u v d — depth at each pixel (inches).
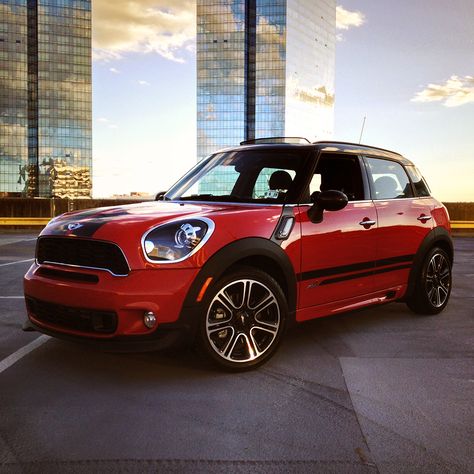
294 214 146.2
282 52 5103.3
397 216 180.5
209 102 5236.2
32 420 107.6
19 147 5226.4
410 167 201.3
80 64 5329.7
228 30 5182.1
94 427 104.5
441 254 204.5
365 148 183.8
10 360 144.8
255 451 95.5
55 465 90.0
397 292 186.7
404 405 116.4
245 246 132.0
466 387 127.5
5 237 689.0
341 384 128.7
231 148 188.5
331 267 155.5
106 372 135.7
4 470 88.4
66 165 5300.2
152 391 123.3
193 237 125.9
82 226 130.3
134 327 120.9
